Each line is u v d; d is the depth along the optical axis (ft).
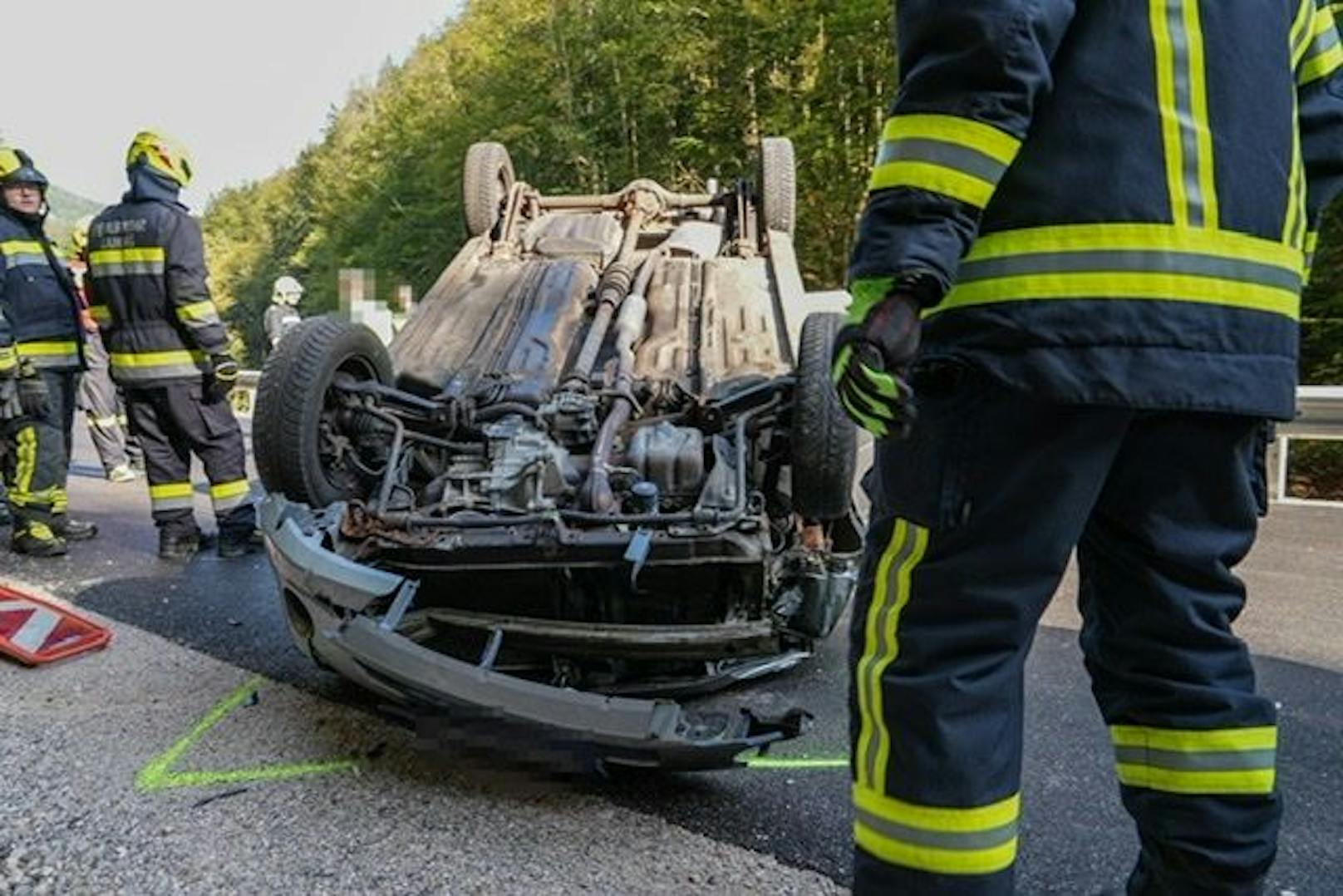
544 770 8.32
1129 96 4.57
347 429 12.80
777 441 11.75
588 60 74.18
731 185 18.01
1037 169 4.65
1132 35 4.60
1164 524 4.95
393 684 8.48
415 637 9.43
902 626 5.07
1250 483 5.08
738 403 12.00
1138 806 5.34
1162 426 4.77
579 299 14.73
